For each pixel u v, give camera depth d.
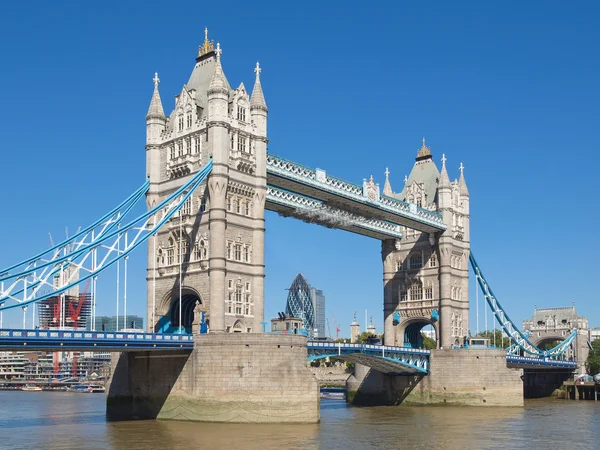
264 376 84.50
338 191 114.06
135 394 93.12
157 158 101.62
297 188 110.56
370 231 134.00
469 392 125.44
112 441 71.31
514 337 154.12
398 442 74.69
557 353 175.25
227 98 96.56
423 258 141.25
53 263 81.19
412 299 142.12
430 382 128.38
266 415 84.00
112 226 91.38
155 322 98.25
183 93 100.44
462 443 74.69
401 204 129.00
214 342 86.00
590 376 175.25
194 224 96.25
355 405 129.75
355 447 70.19
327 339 144.62
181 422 85.50
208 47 104.94
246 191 98.50
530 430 86.75
